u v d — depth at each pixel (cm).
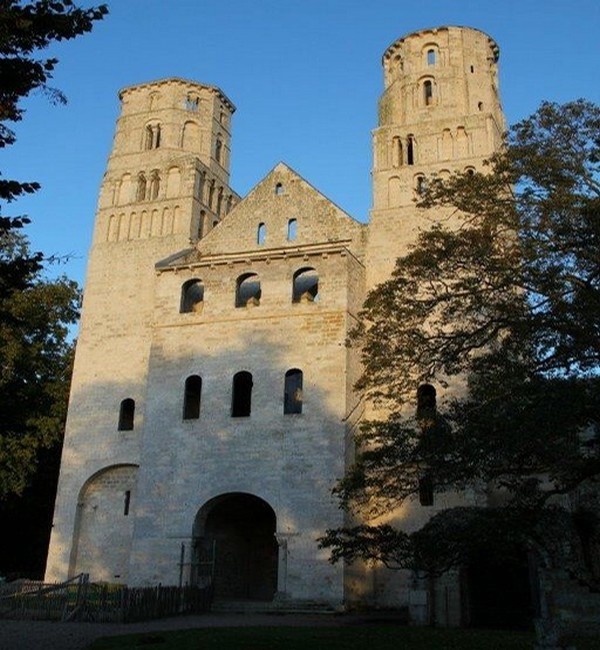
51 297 5322
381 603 3825
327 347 4022
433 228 2480
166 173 5288
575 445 2095
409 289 2392
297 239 4753
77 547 4472
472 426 2036
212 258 4816
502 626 3128
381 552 2055
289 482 3822
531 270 2091
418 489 2250
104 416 4675
